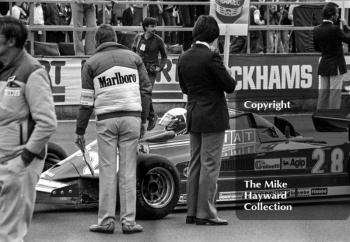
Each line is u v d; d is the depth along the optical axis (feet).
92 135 61.62
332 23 55.83
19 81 25.17
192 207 36.81
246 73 69.56
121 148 34.65
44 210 40.55
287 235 34.40
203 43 35.55
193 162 36.58
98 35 35.14
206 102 35.19
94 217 38.50
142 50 61.16
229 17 51.29
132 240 33.22
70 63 67.97
